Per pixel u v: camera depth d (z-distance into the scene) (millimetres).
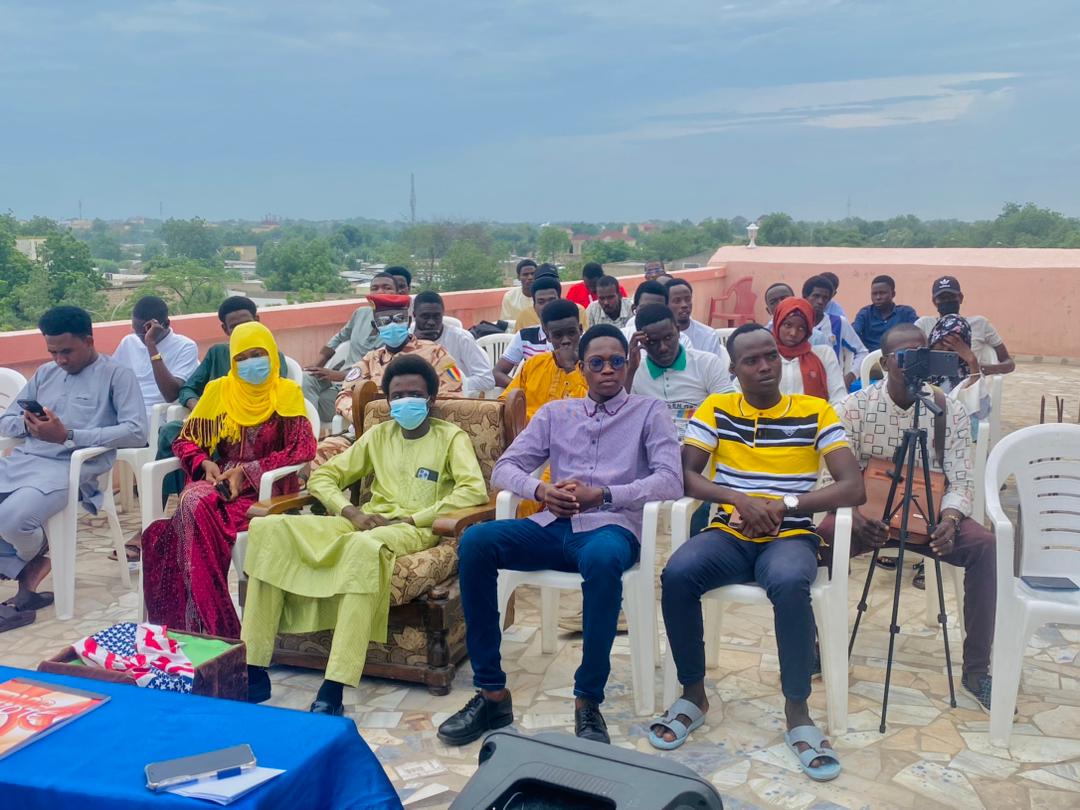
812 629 3439
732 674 4102
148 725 2141
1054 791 3184
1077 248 13703
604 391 3984
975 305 13516
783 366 5555
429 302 6168
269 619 3855
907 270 14164
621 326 7434
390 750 3498
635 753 2164
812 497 3670
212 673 2861
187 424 4770
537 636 4539
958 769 3320
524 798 2084
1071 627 4547
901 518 3945
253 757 1956
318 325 8797
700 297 15047
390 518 4164
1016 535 3939
